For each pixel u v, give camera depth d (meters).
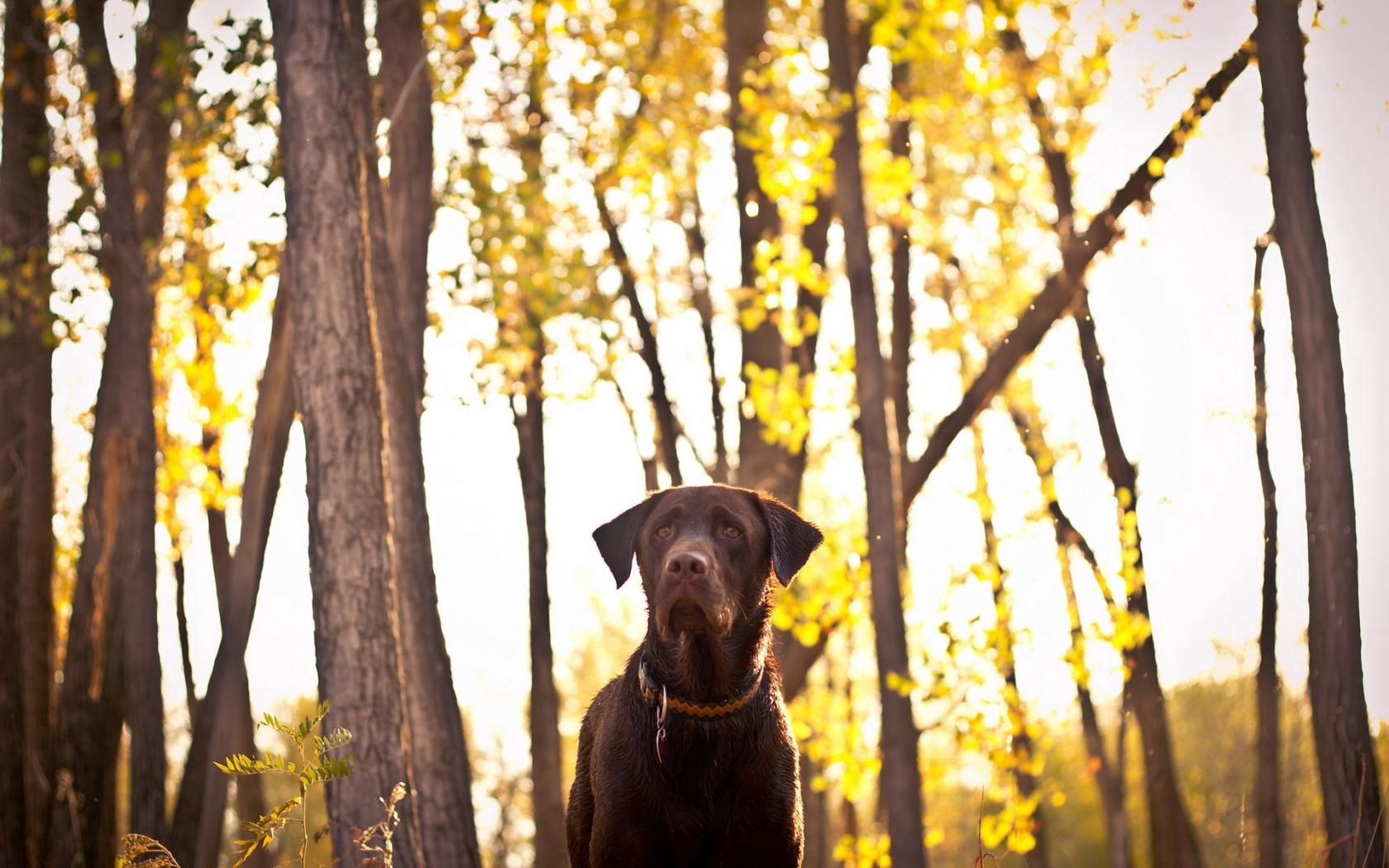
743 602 5.61
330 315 7.62
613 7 14.91
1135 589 11.97
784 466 14.37
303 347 7.63
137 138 12.32
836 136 12.20
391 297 9.11
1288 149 8.71
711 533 5.60
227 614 11.72
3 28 12.41
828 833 23.03
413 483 8.93
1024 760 12.23
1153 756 14.87
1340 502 8.35
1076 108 14.91
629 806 5.58
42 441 12.63
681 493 5.78
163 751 12.46
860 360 12.01
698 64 16.05
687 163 17.06
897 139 16.00
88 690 12.09
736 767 5.58
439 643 8.84
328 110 7.79
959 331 16.08
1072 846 38.81
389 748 7.32
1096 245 12.04
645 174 14.94
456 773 8.69
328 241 7.68
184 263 12.47
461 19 11.87
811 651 13.01
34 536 12.57
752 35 15.14
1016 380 15.48
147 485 12.25
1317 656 8.31
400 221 10.91
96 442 12.18
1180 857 14.80
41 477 12.61
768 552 5.75
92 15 12.09
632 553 5.92
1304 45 8.80
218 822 11.70
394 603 7.55
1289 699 19.70
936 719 12.78
